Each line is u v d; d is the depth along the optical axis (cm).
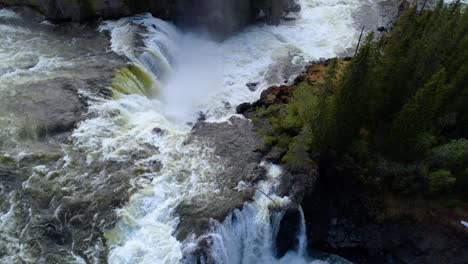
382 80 2952
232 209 2619
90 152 2844
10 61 3481
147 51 3688
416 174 2941
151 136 3055
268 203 2727
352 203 2978
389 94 3042
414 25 3331
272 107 3456
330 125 2772
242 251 2731
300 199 2784
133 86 3447
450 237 2820
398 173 2947
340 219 2986
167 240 2433
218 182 2800
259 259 2839
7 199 2522
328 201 3016
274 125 3247
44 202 2531
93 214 2502
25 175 2647
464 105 3103
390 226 2897
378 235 2925
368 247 2959
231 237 2616
